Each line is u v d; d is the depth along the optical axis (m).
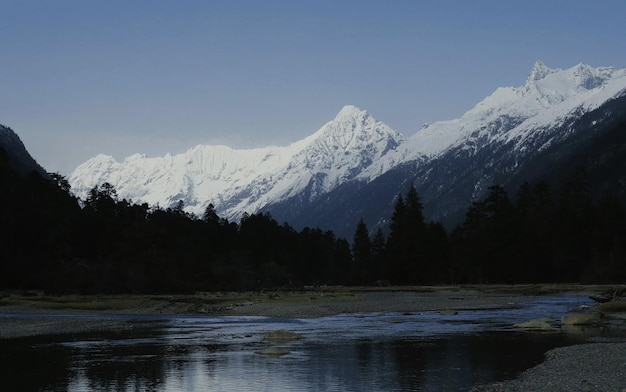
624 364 37.03
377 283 185.50
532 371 36.03
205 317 81.25
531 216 186.25
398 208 198.12
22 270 134.12
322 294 124.81
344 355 43.81
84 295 126.62
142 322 72.94
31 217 143.00
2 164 149.38
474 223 190.38
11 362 42.25
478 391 31.08
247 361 41.91
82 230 163.25
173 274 140.62
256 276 168.00
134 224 148.88
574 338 51.56
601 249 163.62
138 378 36.41
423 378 35.19
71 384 34.88
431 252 184.75
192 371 38.41
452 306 92.50
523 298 111.56
